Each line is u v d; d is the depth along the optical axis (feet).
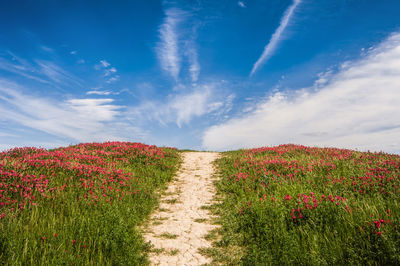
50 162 36.99
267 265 16.15
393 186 25.76
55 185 29.60
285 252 16.56
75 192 28.68
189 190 40.81
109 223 21.40
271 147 69.05
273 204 25.26
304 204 22.90
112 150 59.00
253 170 44.16
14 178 27.89
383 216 18.17
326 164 39.17
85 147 61.36
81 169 36.45
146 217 28.30
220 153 80.12
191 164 61.93
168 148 81.82
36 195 25.55
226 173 49.08
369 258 14.23
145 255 18.79
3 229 17.37
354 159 40.88
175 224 26.53
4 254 14.94
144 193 35.17
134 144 70.38
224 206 32.01
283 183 34.17
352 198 23.67
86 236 19.21
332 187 28.63
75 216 21.89
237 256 18.69
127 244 19.24
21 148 49.44
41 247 16.08
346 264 14.60
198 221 27.48
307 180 33.27
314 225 19.38
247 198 32.32
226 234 23.13
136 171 46.50
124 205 28.19
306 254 16.12
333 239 17.12
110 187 32.24
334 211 20.76
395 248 13.62
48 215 22.06
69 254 16.14
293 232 19.30
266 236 19.56
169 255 19.42
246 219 24.59
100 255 16.74
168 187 42.24
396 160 36.58
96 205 25.53
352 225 17.65
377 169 31.45
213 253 19.51
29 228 19.02
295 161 44.01
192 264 18.06
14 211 21.53
